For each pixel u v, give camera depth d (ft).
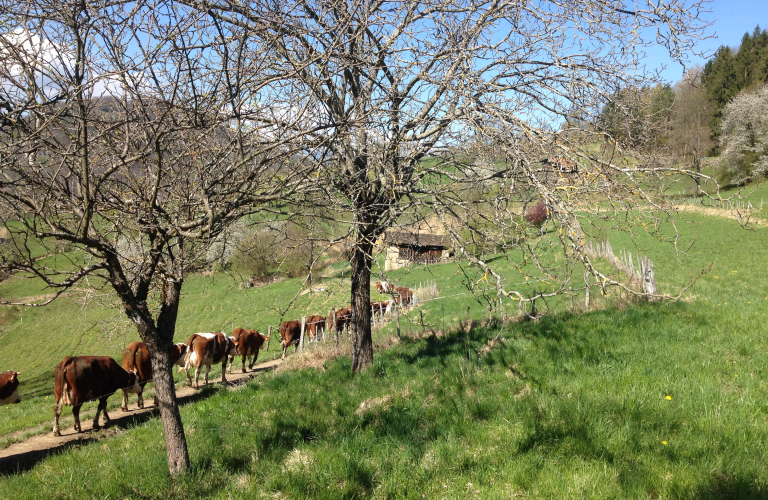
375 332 59.98
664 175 17.22
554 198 15.17
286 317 101.45
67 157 14.83
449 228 21.83
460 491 15.47
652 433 17.16
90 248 17.44
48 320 122.01
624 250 76.48
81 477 20.71
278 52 18.02
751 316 30.91
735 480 14.06
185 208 17.63
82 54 13.52
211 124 15.40
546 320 34.86
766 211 103.71
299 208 20.70
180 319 120.98
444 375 26.94
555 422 18.95
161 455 21.90
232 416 26.89
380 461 18.24
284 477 17.69
